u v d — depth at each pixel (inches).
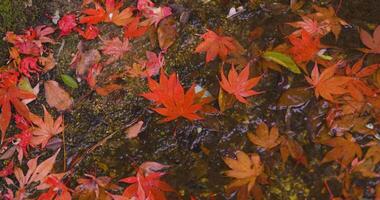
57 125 40.9
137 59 41.7
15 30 43.9
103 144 40.1
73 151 40.2
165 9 42.3
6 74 42.3
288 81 39.5
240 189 37.8
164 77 39.8
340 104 38.5
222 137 39.1
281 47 40.3
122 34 42.4
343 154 37.7
